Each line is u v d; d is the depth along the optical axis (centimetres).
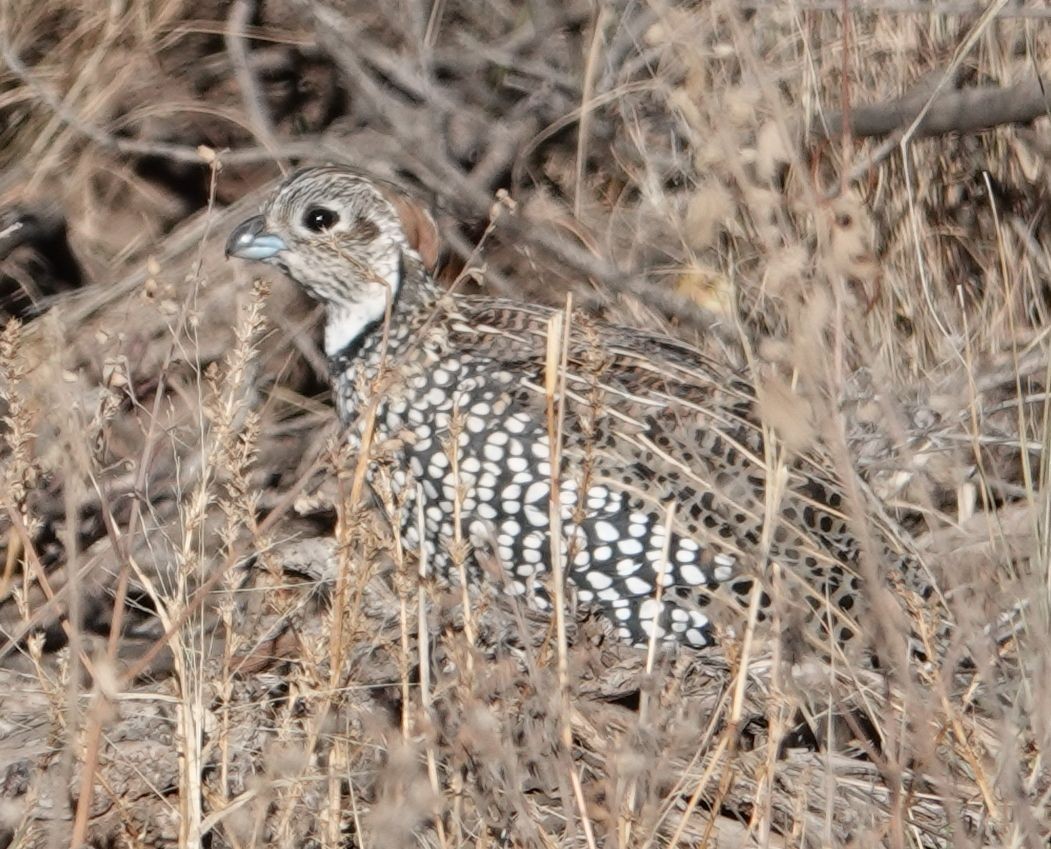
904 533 918
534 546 908
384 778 748
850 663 805
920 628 781
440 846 728
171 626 748
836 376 772
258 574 959
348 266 966
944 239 1136
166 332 1097
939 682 746
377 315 969
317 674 778
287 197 977
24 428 801
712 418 908
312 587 928
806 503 885
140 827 783
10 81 1228
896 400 984
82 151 1212
